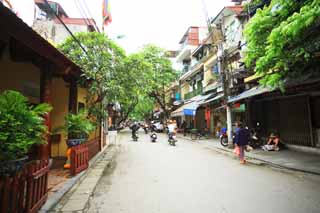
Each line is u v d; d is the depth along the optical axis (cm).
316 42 575
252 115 1534
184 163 973
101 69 1107
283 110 1320
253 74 1387
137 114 6538
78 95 1209
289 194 547
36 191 419
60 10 2061
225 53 1514
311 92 1118
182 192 567
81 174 735
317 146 1102
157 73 3186
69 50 1120
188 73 2962
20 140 377
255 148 1364
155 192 569
